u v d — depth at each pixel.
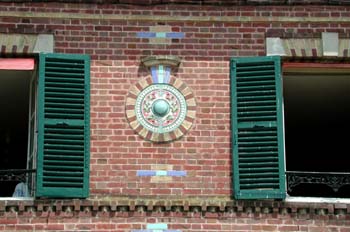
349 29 16.75
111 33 16.56
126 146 15.98
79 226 15.45
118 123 16.11
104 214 15.55
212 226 15.55
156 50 16.52
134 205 15.58
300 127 21.19
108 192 15.70
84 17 16.58
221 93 16.36
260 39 16.67
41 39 16.41
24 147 21.55
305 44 16.64
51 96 16.12
